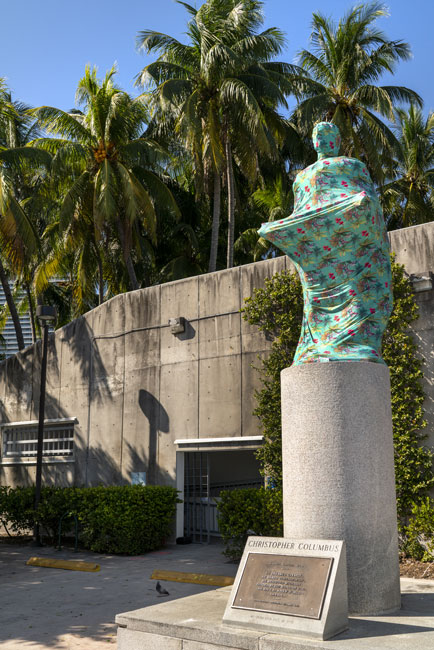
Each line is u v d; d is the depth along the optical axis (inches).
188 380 521.3
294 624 178.5
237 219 1119.6
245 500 421.1
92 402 592.4
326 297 251.9
